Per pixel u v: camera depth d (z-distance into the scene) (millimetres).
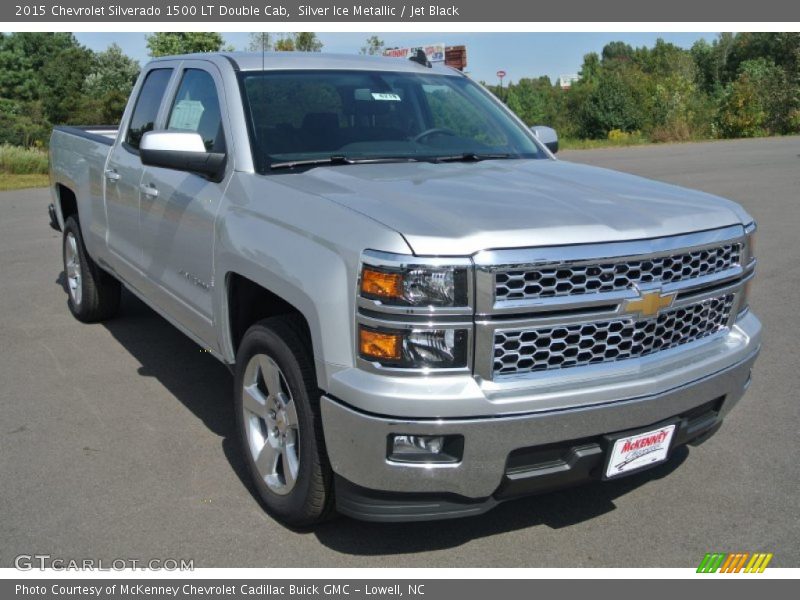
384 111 4289
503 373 2781
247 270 3346
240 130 3832
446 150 4219
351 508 2930
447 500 2848
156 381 5062
